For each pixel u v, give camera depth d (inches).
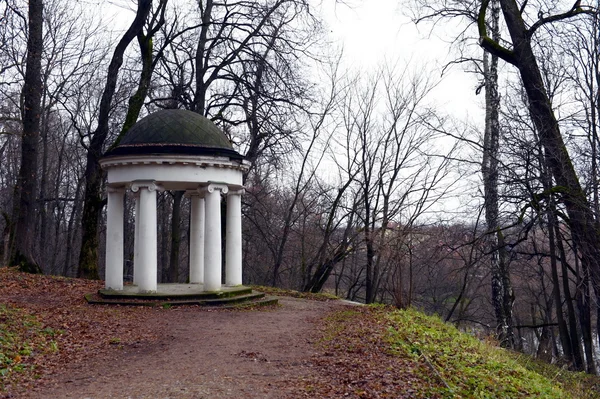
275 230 1489.9
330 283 1991.9
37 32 930.1
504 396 350.6
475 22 908.6
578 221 730.2
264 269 1657.2
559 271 1305.4
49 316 567.8
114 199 727.1
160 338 504.4
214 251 703.7
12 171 1756.9
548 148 748.6
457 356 446.3
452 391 325.1
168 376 373.7
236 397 320.2
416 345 455.2
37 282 818.2
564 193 732.0
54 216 1959.9
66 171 1820.9
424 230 1128.8
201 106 1163.9
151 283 693.3
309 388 333.7
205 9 1209.4
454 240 970.1
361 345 454.6
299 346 468.4
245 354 436.5
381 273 1293.1
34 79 932.6
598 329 1079.6
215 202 697.0
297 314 673.0
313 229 1472.7
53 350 444.1
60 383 363.6
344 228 1362.0
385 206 1213.7
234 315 634.8
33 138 937.5
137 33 1013.2
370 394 318.7
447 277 1234.0
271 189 1706.4
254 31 1096.2
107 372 391.9
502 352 607.2
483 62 1019.9
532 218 758.5
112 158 682.8
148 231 685.9
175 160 666.8
